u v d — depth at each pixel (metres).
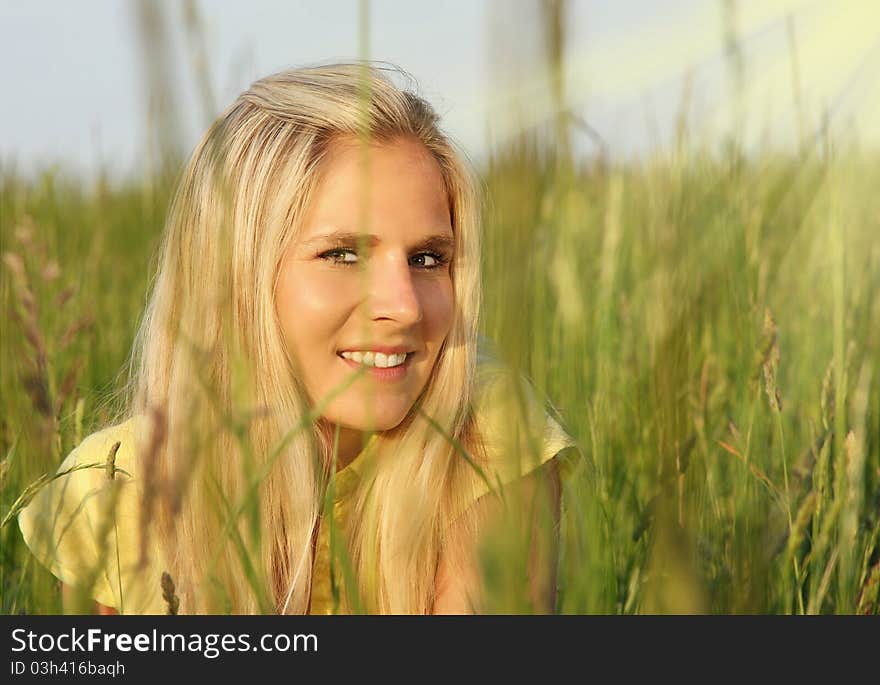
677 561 0.99
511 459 1.27
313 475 2.98
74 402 4.16
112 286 6.14
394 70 3.16
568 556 2.15
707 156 2.81
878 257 3.87
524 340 1.14
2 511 3.37
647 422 3.26
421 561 3.12
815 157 3.12
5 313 3.67
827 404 3.26
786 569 2.40
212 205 2.97
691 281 1.22
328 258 2.87
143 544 1.47
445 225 2.97
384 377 2.87
